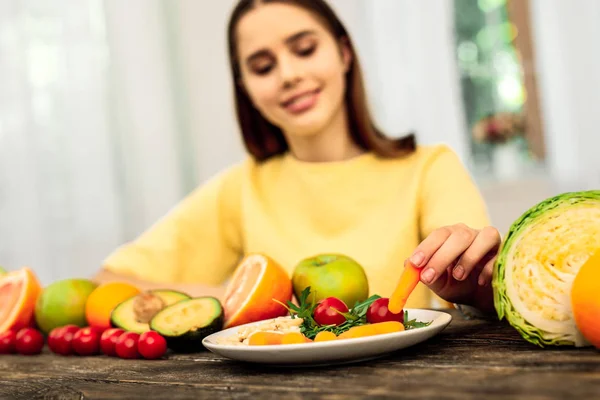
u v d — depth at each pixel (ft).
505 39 8.38
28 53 8.30
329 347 1.75
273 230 4.23
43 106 8.31
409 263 2.09
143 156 8.29
